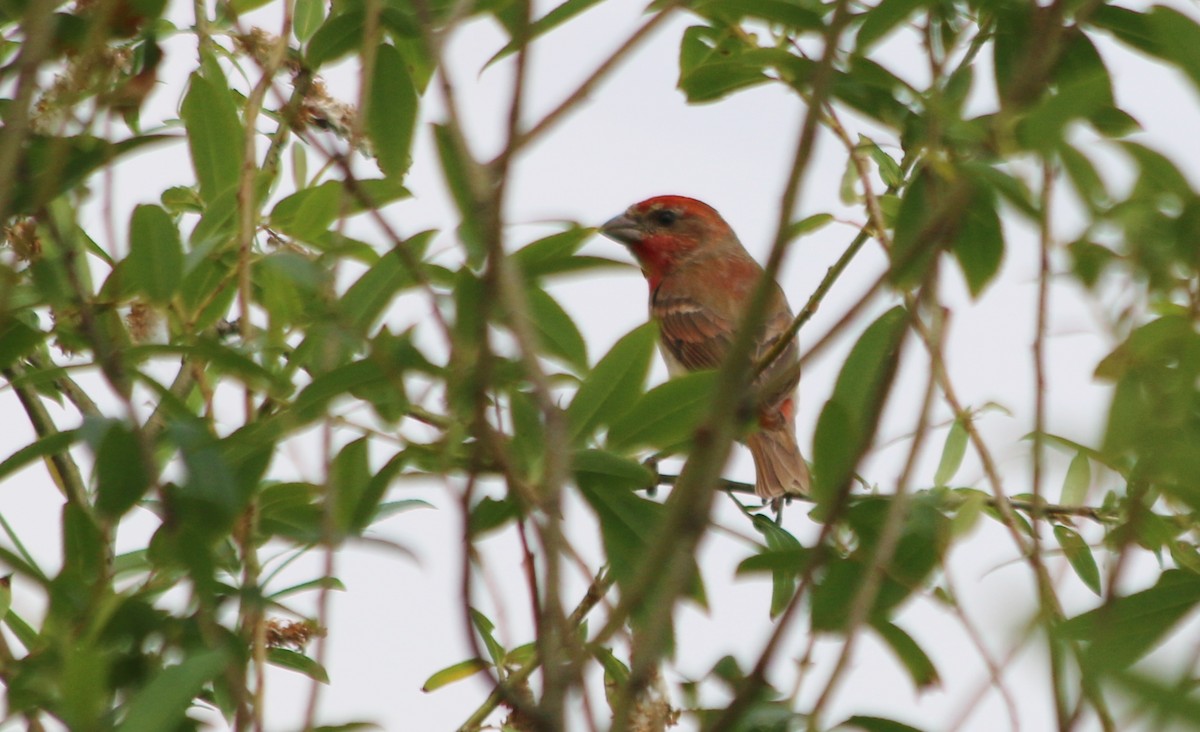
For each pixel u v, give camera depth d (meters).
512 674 7.54
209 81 7.62
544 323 6.37
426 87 7.49
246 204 6.66
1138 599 6.12
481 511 6.11
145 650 5.84
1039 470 5.62
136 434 5.55
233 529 6.12
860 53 5.99
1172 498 6.08
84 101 6.60
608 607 6.30
